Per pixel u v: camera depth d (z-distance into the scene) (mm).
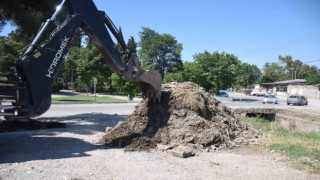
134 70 11516
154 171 8242
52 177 7359
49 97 9555
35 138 11781
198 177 7910
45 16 18438
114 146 10781
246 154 10547
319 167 9219
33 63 9289
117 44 11000
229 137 11992
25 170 7766
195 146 10812
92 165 8484
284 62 122000
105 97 46438
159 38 86125
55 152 9641
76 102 33469
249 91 94250
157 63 86750
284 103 50375
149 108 12250
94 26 10445
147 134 11438
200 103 12289
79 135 12820
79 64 58156
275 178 8117
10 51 26625
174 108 12039
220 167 8891
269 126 19109
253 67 122188
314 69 119438
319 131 17938
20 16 17562
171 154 9961
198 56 54688
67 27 9891
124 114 22109
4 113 8836
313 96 73500
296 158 10156
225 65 53656
